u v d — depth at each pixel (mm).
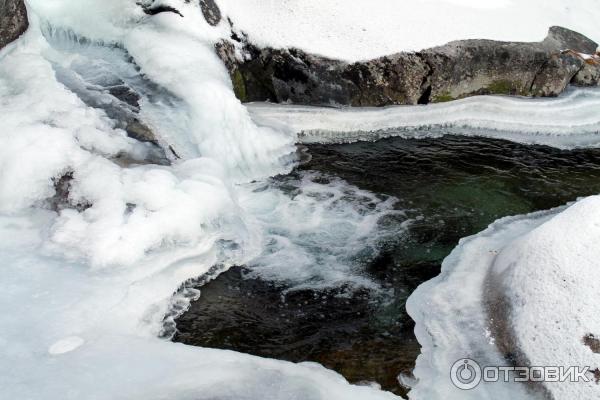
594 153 6438
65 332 3096
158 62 5816
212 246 4270
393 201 5348
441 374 3156
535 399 2883
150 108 5438
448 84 6957
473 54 6957
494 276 3715
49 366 2785
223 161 5480
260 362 3008
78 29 6512
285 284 4164
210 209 4387
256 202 5230
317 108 6676
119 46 6289
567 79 7410
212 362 2918
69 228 3936
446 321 3545
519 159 6227
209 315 3771
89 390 2607
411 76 6750
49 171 4289
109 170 4348
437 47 6820
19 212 4168
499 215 5148
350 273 4320
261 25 6852
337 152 6234
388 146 6391
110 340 3068
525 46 7203
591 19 8422
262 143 5832
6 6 5551
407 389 3156
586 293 3078
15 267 3600
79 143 4613
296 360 3410
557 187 5672
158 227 4039
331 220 5008
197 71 5820
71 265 3699
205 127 5465
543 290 3213
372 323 3752
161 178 4359
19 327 3078
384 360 3385
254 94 6914
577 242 3355
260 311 3861
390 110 6730
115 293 3525
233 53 6785
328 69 6617
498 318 3379
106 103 5320
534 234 3619
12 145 4297
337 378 3039
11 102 4730
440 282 3941
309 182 5637
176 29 6289
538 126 6793
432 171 5922
